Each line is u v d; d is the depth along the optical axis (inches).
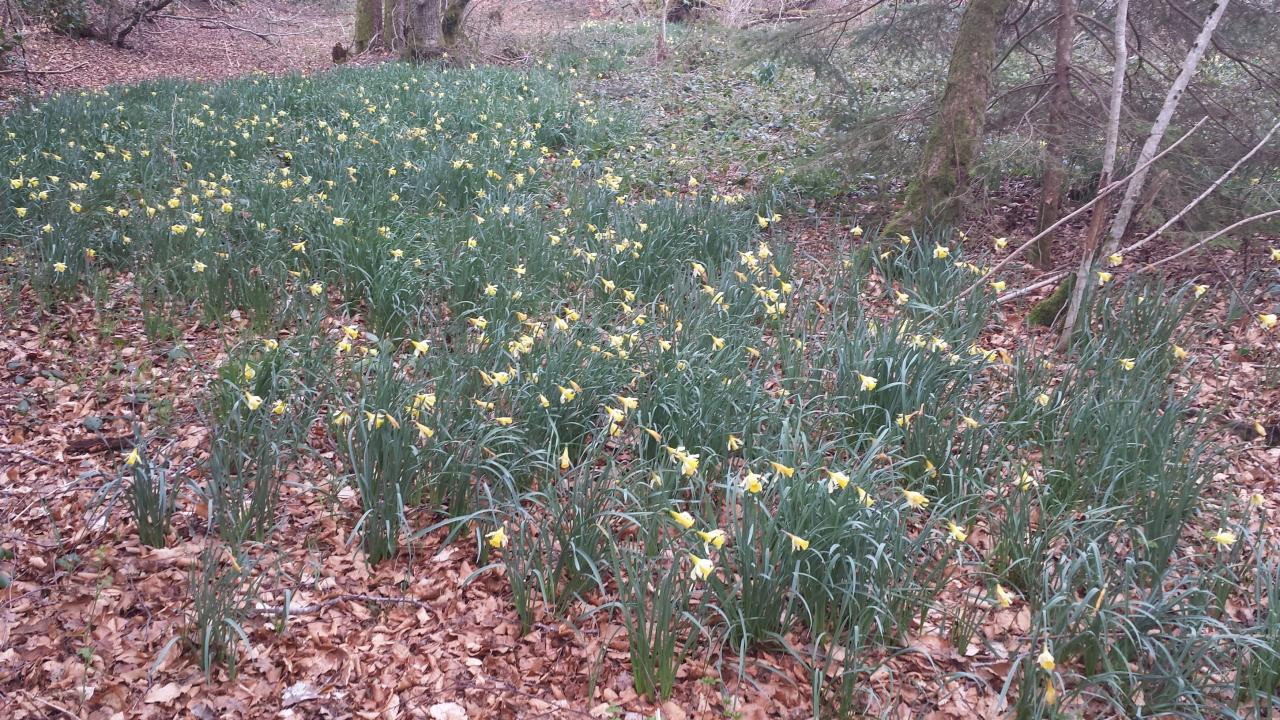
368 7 780.6
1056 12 273.4
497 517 140.3
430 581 134.5
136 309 224.1
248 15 982.4
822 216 313.0
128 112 390.0
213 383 170.1
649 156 393.4
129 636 122.0
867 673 114.0
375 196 283.0
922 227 259.8
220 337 211.9
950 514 143.0
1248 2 250.5
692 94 513.0
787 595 119.7
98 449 169.2
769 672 117.6
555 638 124.0
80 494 153.8
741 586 123.0
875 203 304.2
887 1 308.8
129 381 192.4
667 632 111.1
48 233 230.8
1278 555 130.5
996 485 145.2
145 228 243.3
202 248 227.5
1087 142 258.5
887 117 286.4
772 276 229.5
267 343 169.0
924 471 150.3
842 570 119.3
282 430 148.3
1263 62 263.4
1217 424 173.8
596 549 127.7
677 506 142.4
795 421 157.0
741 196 312.8
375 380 160.2
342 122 405.4
